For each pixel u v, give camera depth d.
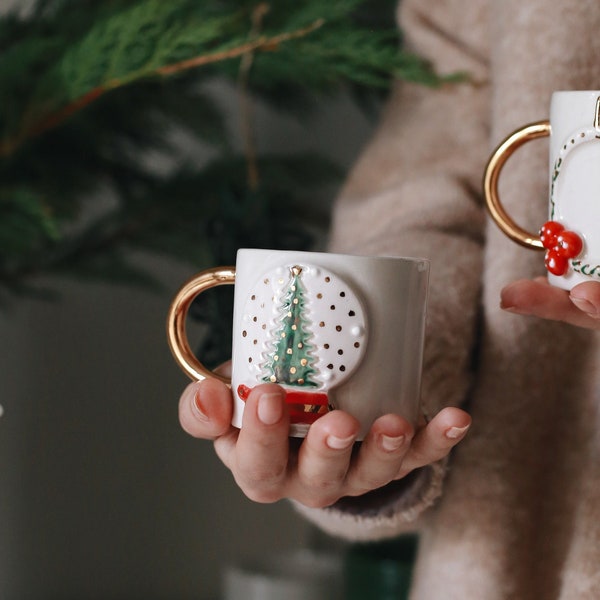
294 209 1.15
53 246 1.13
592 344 0.82
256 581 1.29
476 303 0.84
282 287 0.64
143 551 1.54
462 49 0.93
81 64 0.85
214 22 0.86
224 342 0.91
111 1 0.97
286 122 1.45
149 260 1.48
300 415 0.64
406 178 0.91
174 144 1.35
